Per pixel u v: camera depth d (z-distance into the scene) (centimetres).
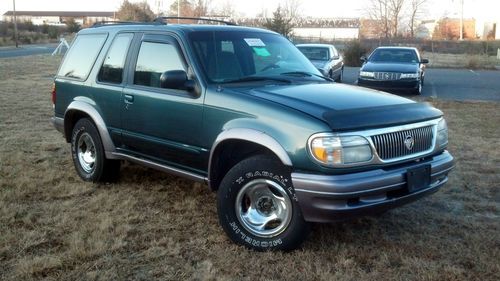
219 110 442
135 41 543
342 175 383
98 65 580
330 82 521
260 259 409
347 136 385
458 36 7281
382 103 434
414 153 426
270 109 411
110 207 520
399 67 1608
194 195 564
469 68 3020
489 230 479
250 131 413
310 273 388
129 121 532
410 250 434
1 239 435
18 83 1695
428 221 502
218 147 443
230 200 430
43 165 671
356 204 387
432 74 2566
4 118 1023
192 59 478
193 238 450
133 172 641
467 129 983
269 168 407
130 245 433
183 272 388
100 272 384
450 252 430
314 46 1806
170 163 504
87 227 464
